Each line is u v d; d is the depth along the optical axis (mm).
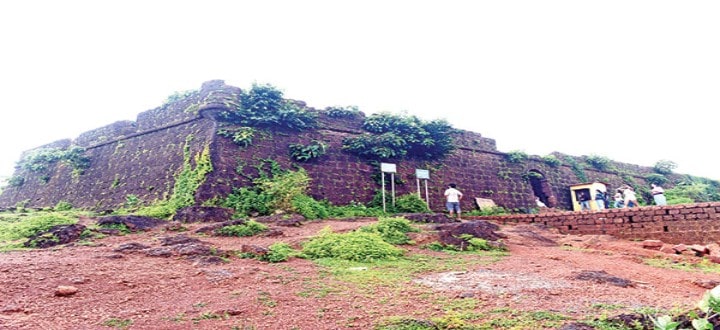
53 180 20078
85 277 5895
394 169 16859
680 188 27047
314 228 11305
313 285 5773
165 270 6527
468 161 20969
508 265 7293
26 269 6266
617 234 12578
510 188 21750
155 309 4711
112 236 9719
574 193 23703
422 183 18781
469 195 20156
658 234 11852
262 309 4703
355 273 6535
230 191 14320
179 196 14234
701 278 6586
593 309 4379
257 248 7844
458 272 6656
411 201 16719
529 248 9469
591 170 26156
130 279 5922
